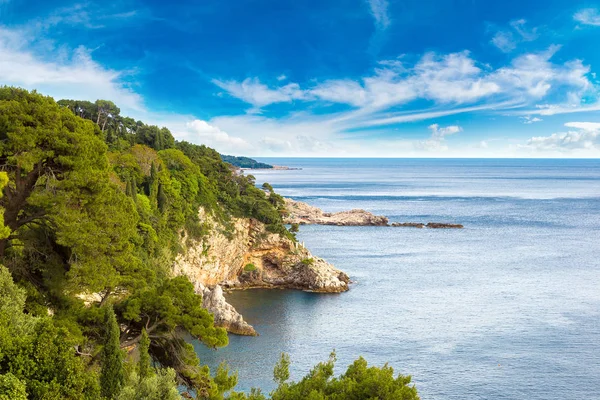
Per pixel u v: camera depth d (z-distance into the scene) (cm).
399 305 10094
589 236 18338
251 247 12312
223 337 4259
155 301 4188
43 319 3148
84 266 4238
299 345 7988
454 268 13250
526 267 13350
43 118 4259
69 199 4291
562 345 7938
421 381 6769
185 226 10669
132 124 15200
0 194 3722
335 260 14162
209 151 15512
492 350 7756
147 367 3528
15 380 2658
